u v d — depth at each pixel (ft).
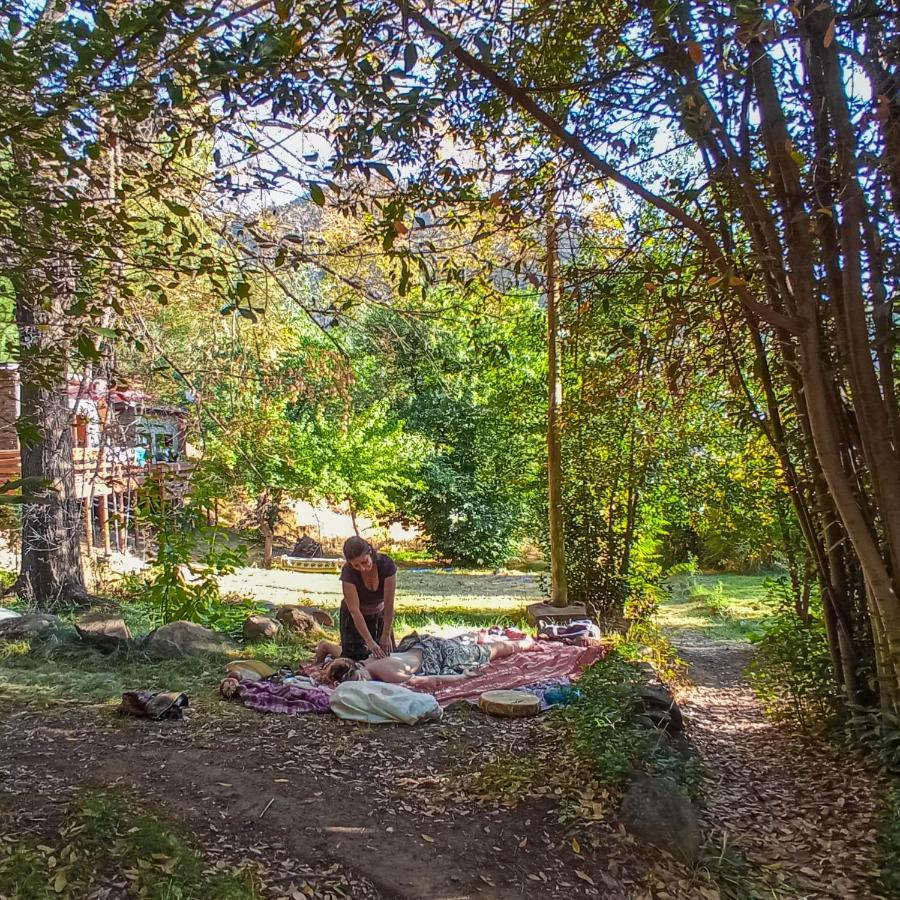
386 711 16.88
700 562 53.78
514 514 65.87
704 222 13.73
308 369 24.88
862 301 10.49
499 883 10.77
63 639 22.20
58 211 9.98
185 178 13.29
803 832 13.07
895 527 10.87
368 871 10.78
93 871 9.89
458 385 61.41
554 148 13.57
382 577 20.62
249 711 17.22
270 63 8.75
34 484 9.23
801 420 15.12
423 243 12.80
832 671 17.47
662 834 11.93
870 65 9.77
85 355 10.59
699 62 9.29
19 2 9.38
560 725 16.44
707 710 21.58
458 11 11.64
